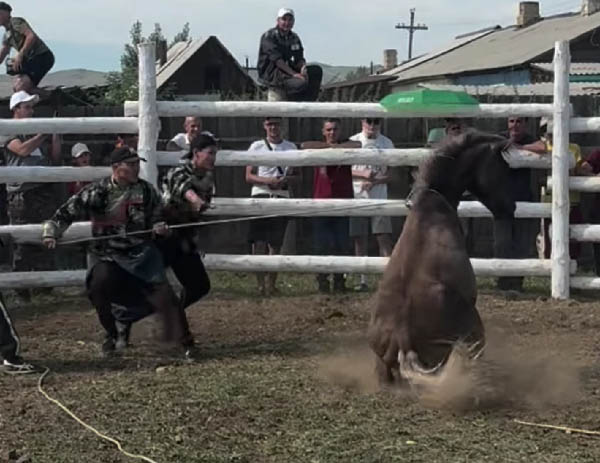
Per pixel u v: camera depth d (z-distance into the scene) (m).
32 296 11.00
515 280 11.01
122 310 8.13
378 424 6.25
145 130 10.48
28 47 12.84
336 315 9.72
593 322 9.41
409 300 6.66
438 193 6.93
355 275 12.02
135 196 8.01
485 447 5.82
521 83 30.67
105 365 7.91
